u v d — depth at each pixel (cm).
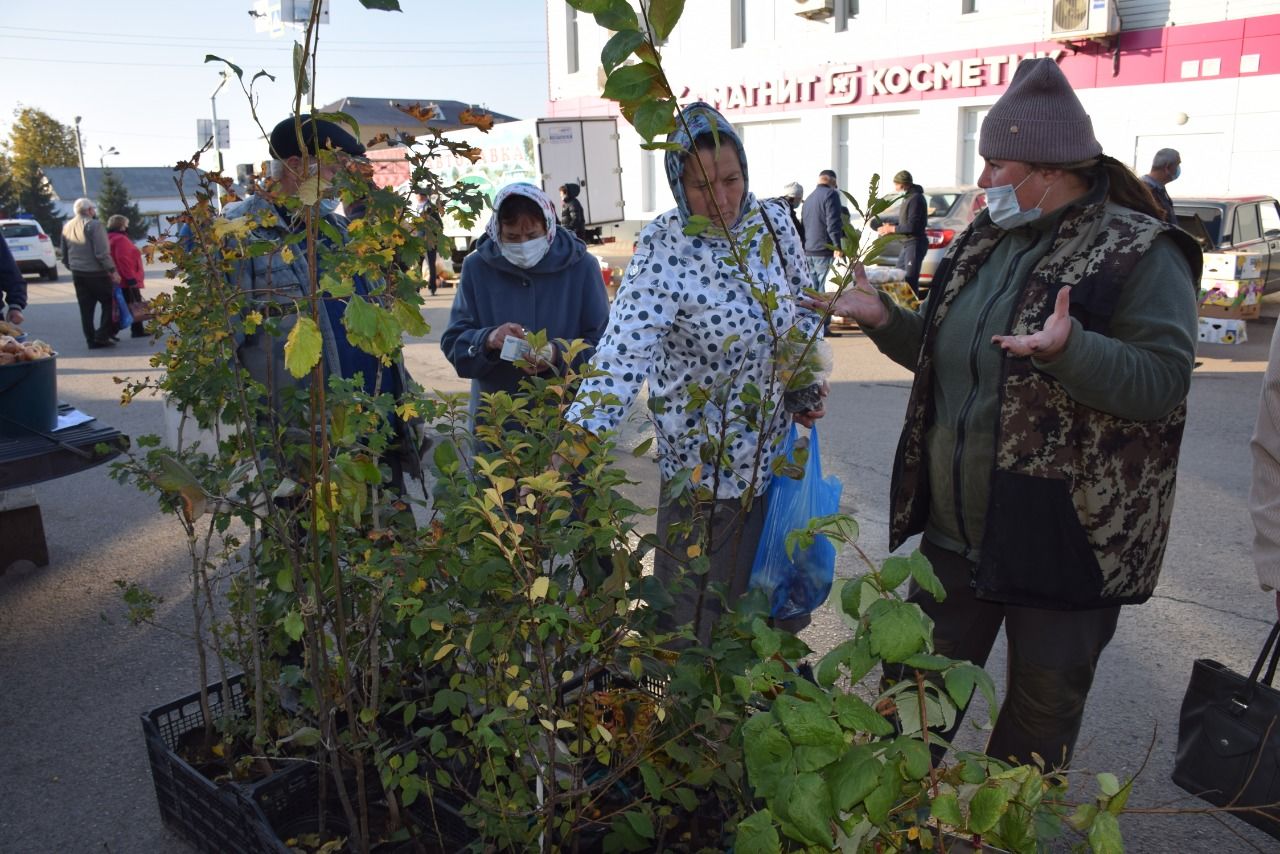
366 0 157
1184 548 488
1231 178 1545
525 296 356
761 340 254
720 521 262
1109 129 1656
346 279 187
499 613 197
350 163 200
